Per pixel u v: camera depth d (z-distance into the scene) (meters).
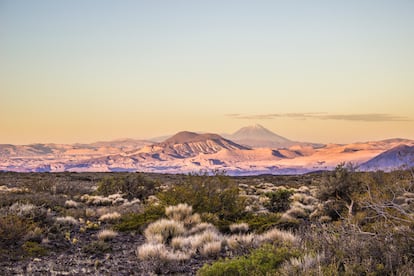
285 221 14.95
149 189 30.03
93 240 12.79
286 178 56.16
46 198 21.66
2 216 12.75
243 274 7.37
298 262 6.87
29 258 10.29
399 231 6.99
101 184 30.27
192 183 18.12
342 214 15.64
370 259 6.32
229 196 17.56
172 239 12.16
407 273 5.84
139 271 9.25
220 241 11.34
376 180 14.78
